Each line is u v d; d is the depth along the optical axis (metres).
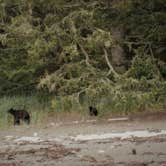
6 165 16.69
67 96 31.17
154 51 34.66
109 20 33.75
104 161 16.47
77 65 32.00
